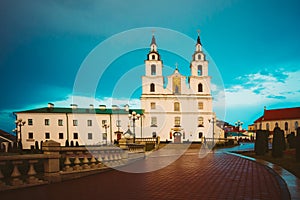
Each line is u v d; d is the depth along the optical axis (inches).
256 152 754.8
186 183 325.4
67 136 1904.5
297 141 518.3
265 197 251.6
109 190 289.7
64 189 294.8
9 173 320.8
